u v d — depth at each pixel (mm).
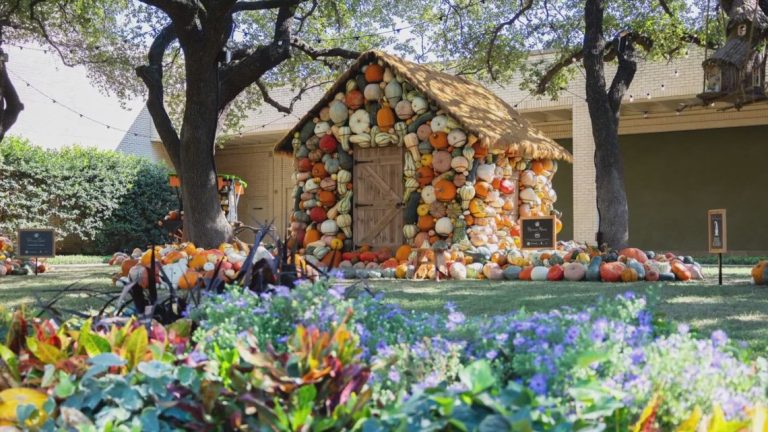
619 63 14539
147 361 2422
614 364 2359
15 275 13938
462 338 2889
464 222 13039
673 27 15750
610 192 13812
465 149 12945
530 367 2369
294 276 3928
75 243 24625
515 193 14500
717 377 2234
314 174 14586
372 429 1999
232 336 2646
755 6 9633
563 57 17234
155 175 25828
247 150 30656
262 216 30172
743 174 22828
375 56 13648
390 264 13070
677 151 23797
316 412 2191
